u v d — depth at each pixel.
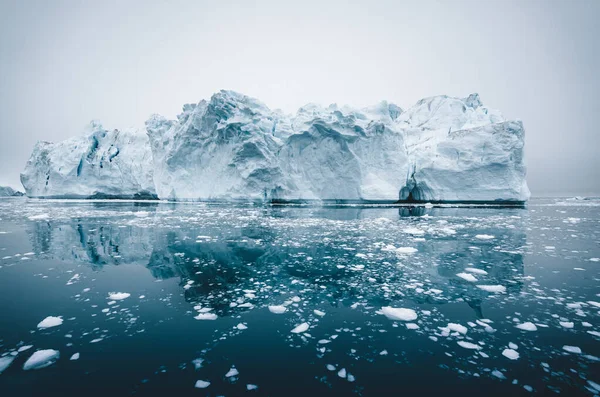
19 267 6.54
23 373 2.77
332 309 4.32
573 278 5.61
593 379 2.64
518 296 4.72
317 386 2.58
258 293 4.98
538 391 2.48
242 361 2.97
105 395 2.46
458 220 14.67
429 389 2.52
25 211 19.89
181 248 8.39
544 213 18.56
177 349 3.21
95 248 8.42
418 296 4.79
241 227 12.29
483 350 3.16
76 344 3.30
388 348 3.23
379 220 14.38
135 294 4.91
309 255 7.56
